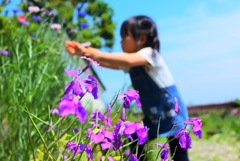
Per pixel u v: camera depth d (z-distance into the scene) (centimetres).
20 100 274
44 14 462
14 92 287
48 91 340
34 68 314
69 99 114
